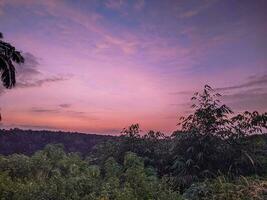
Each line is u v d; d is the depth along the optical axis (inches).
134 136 732.7
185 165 602.2
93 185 536.1
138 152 719.1
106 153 762.2
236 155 605.6
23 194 490.9
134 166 593.9
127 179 551.2
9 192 499.5
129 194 476.7
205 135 609.9
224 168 605.0
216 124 619.2
